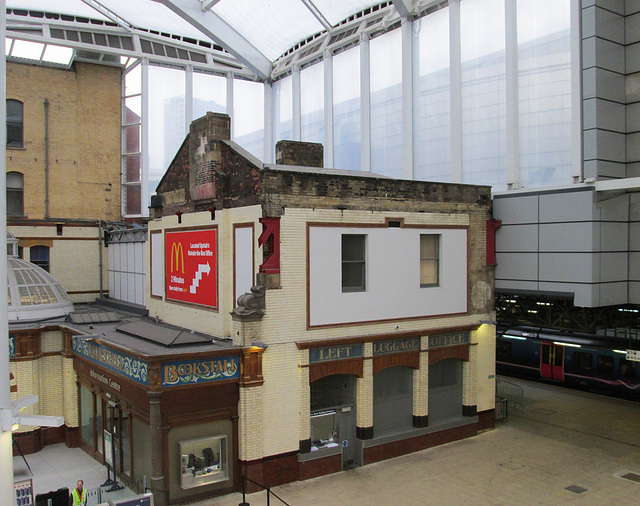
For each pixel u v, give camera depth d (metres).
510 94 21.64
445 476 15.66
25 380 19.00
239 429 14.95
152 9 28.16
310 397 16.30
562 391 25.08
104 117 29.81
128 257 25.72
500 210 19.81
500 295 22.19
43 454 18.59
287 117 34.03
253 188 15.80
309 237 15.88
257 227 15.67
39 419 9.39
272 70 34.78
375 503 14.02
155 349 14.71
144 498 12.82
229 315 16.92
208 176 17.44
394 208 17.56
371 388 16.86
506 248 19.64
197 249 18.52
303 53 32.78
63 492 13.54
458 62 23.92
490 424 19.80
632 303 18.14
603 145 18.67
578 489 14.69
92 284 28.91
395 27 27.08
